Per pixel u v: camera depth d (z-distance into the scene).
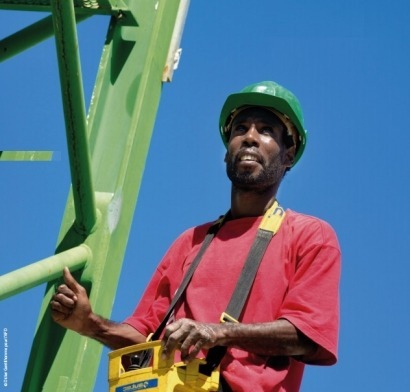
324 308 7.99
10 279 8.41
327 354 7.91
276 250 8.24
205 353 8.06
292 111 8.76
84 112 9.25
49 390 9.22
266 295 8.08
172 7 10.79
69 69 9.09
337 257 8.26
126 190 9.92
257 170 8.53
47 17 10.80
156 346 7.68
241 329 7.62
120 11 10.55
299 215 8.48
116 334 8.49
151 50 10.45
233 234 8.49
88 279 9.41
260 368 7.89
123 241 9.83
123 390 7.73
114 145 10.12
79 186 9.41
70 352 9.34
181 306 8.30
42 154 9.59
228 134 9.11
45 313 9.48
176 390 7.64
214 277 8.27
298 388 8.11
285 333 7.77
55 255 9.11
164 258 8.90
